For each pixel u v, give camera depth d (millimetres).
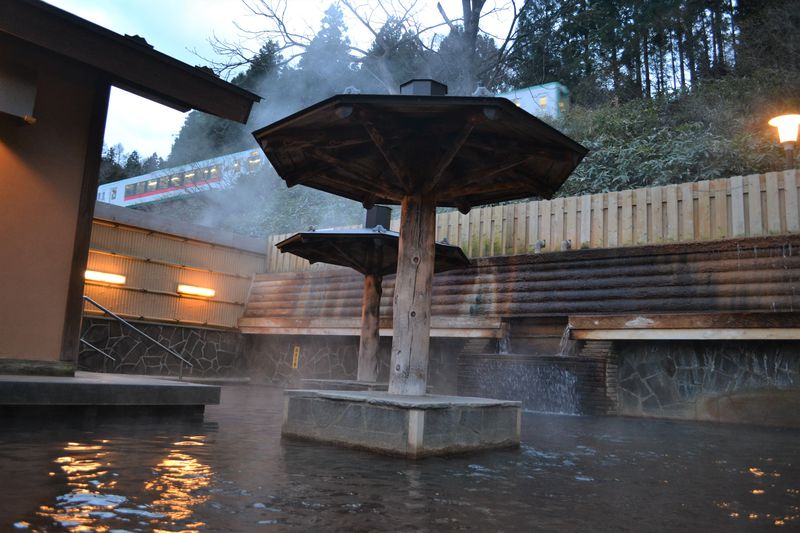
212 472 3207
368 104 4148
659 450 5062
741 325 7824
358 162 5422
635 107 16656
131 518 2232
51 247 6121
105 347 12102
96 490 2645
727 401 8227
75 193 6328
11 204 5891
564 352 9617
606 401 8633
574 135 15750
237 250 14688
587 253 9906
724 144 12727
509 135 4734
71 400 4953
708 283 8641
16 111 5680
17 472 2938
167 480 2934
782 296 7980
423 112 4348
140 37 6203
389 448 4098
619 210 10008
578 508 2852
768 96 14883
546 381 8945
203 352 13766
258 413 6719
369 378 8164
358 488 3002
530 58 22094
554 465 4082
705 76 20109
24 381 4707
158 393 5516
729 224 8906
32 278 5965
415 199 4949
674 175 12844
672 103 16984
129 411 5480
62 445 3805
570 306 9719
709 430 6930
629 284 9320
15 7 5367
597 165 13984
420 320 4805
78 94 6410
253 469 3355
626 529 2510
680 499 3154
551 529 2447
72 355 6148
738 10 19297
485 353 10008
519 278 10508
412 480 3283
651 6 20656
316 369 13125
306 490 2889
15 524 2080
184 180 25031
